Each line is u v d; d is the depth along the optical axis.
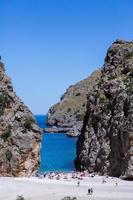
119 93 149.88
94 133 159.38
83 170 159.38
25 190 105.38
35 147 128.12
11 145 124.25
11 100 128.75
